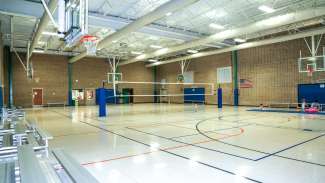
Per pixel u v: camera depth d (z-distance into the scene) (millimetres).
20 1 7742
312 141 5008
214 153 4109
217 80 18219
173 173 3146
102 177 3025
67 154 2316
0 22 9688
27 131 3377
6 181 1631
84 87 20422
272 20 9078
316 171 3152
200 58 19641
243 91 16438
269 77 14875
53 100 18906
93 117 10383
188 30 11844
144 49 16891
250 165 3436
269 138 5355
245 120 8711
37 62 18312
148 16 7832
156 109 14688
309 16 8125
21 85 17609
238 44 14852
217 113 11539
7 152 2211
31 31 11828
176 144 4844
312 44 12047
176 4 6742
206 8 9047
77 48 16578
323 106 12375
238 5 8828
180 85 21719
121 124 8016
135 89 23203
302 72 13312
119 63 21172
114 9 9055
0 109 7543
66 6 3277
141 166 3449
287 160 3662
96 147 4660
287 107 13961
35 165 1687
